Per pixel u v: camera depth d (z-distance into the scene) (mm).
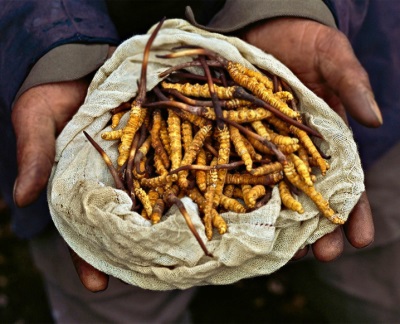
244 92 340
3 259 696
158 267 330
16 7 395
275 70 357
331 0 397
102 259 343
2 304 658
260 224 323
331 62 360
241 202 345
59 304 534
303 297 639
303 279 604
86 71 386
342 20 418
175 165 336
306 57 376
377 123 332
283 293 648
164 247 323
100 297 506
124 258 330
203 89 349
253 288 654
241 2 394
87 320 528
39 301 660
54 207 340
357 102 335
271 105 340
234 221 328
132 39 369
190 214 317
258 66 364
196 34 370
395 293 524
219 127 335
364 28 479
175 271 325
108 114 363
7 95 402
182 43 370
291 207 330
